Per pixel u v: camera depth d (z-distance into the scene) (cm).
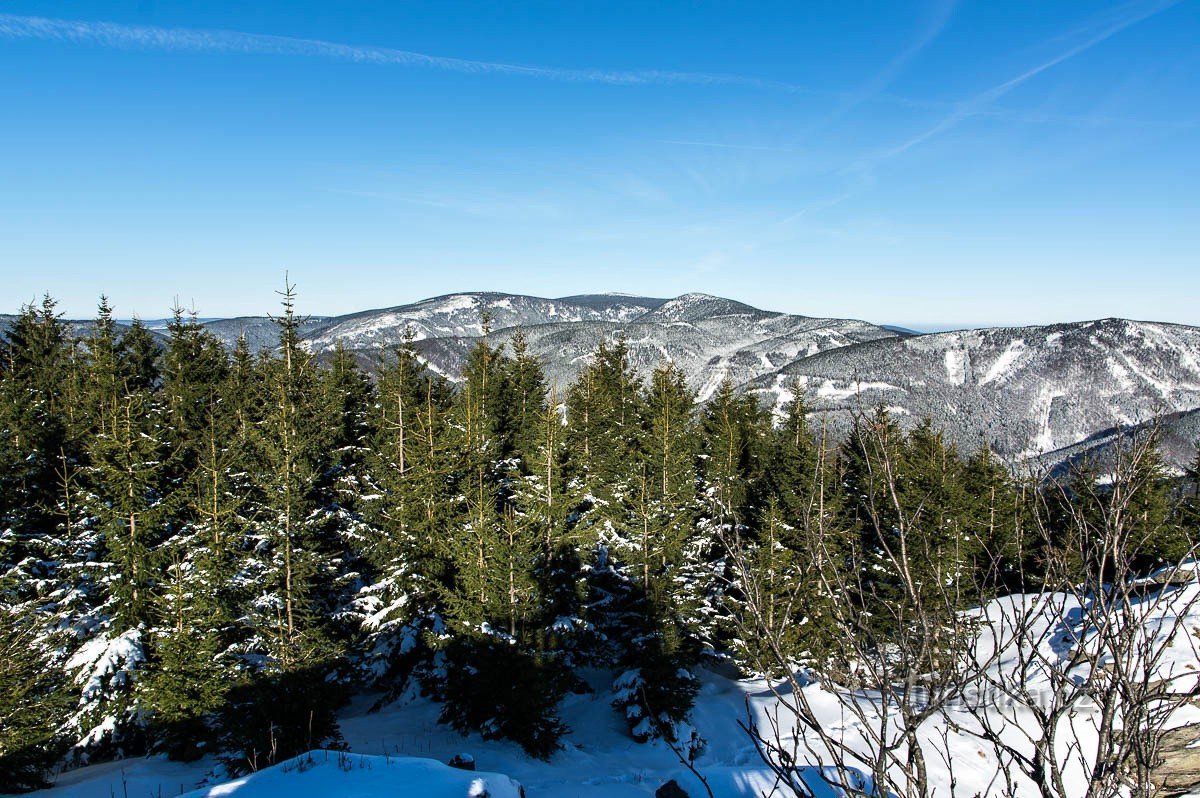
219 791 1268
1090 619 399
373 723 2244
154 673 1864
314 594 2438
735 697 2539
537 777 1828
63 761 1923
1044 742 385
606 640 2500
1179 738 1091
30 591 2050
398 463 2870
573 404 3978
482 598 2014
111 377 3078
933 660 390
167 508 1975
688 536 2541
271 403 2616
